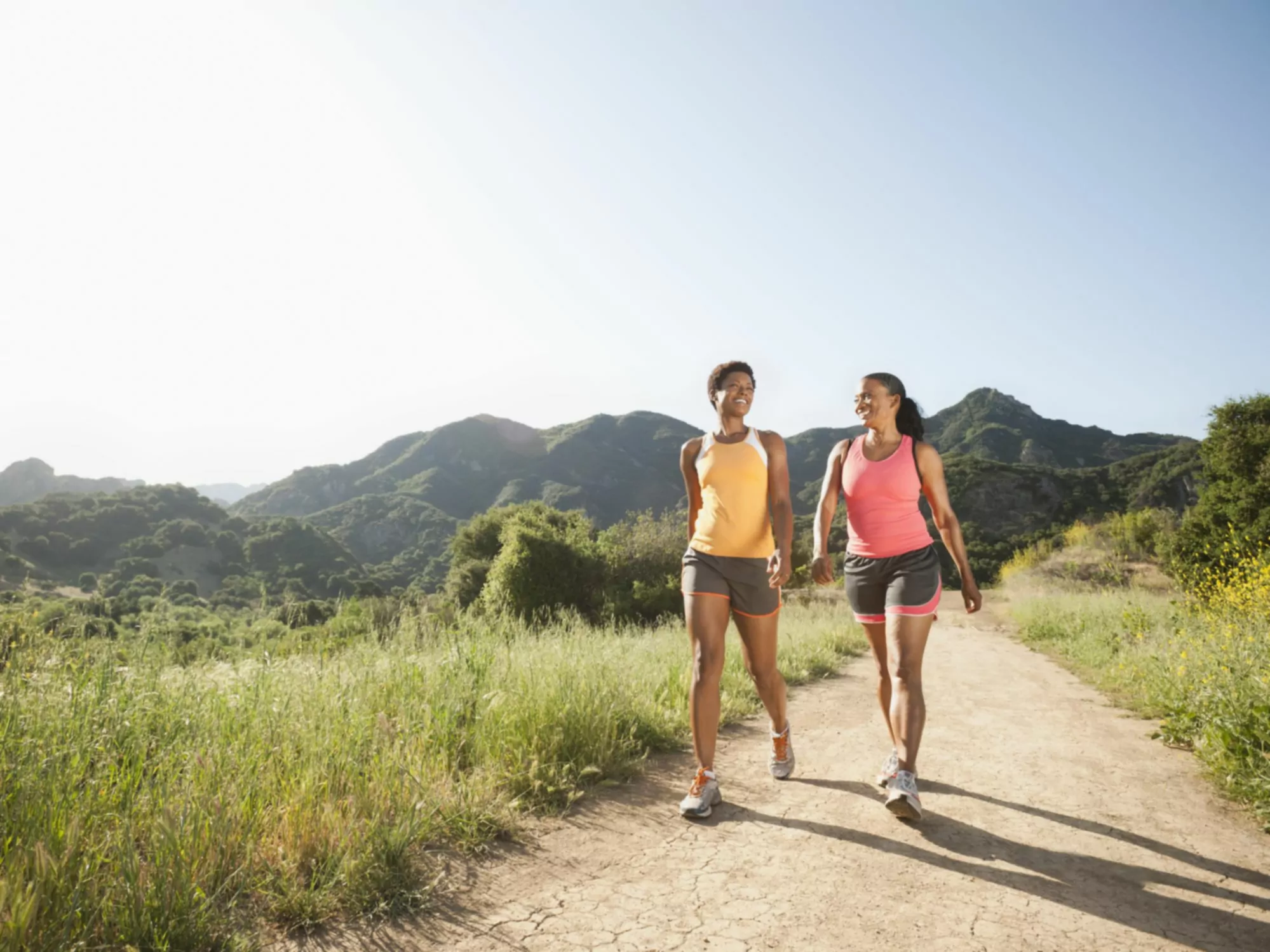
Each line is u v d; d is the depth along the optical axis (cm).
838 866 267
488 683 447
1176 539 1717
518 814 316
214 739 315
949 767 407
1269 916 228
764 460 342
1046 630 1246
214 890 228
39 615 339
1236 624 721
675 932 217
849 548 362
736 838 296
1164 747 463
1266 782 342
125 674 332
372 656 464
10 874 196
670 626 1114
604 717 423
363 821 269
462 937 214
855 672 840
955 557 345
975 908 232
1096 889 247
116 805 255
